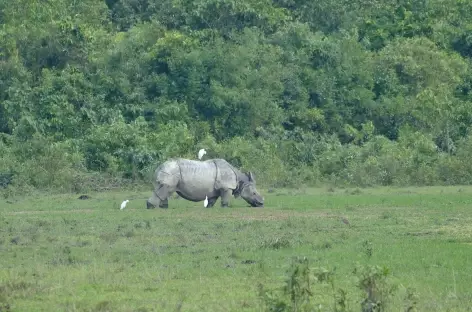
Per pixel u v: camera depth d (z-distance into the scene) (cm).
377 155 16425
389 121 19100
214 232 7900
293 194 12794
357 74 19325
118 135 15900
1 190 13800
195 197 10594
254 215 9506
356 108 19138
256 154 16375
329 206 10444
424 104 18025
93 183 14450
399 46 19775
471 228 8088
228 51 18588
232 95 18088
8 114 17525
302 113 18588
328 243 6969
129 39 18812
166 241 7338
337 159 16338
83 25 18775
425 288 5194
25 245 7225
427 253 6488
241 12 19662
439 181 15088
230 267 5934
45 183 14400
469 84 19750
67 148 15850
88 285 5347
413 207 10244
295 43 19575
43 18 18838
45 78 17412
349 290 5078
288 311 4128
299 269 4338
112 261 6259
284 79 18912
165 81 18300
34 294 5069
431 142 16425
